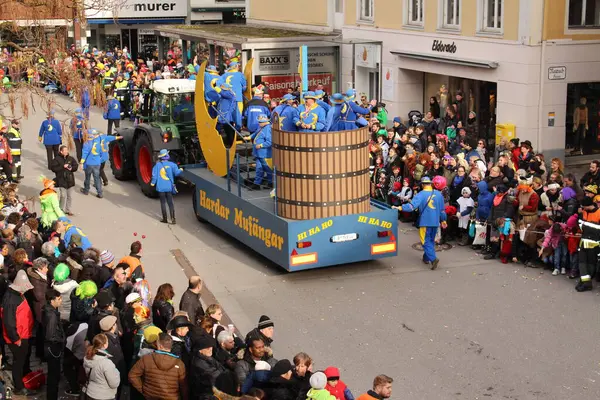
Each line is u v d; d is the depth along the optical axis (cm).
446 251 1666
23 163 2547
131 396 985
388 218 1527
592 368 1152
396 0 2592
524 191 1541
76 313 1095
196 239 1795
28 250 1348
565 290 1434
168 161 1894
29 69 1636
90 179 2273
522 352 1206
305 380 899
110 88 3294
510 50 2139
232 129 1841
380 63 2700
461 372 1154
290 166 1480
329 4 3078
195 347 962
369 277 1535
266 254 1561
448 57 2353
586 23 2111
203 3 4541
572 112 2180
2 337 1177
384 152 1991
